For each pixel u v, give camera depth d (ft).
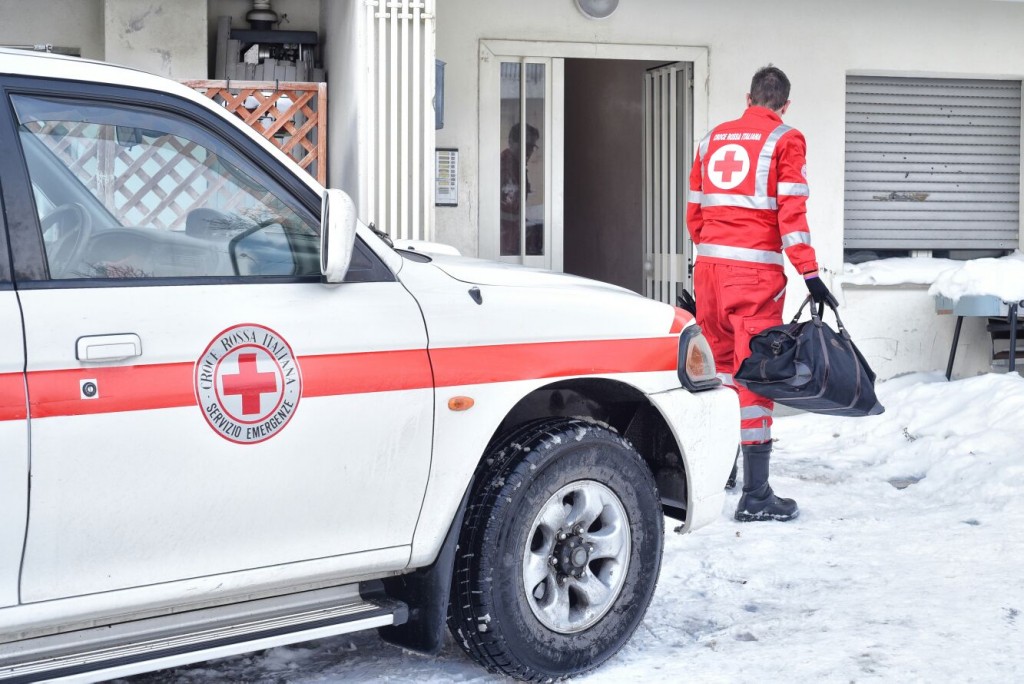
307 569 10.80
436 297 11.60
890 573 16.39
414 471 11.31
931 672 12.42
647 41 30.14
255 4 28.58
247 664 12.92
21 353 9.23
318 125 25.58
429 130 22.84
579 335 12.51
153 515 9.86
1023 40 32.68
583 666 12.42
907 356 32.22
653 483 13.08
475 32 28.91
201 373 10.03
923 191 33.55
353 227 10.35
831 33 31.35
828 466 24.12
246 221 10.66
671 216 31.89
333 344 10.78
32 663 9.55
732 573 16.53
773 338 18.30
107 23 26.37
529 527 11.89
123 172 10.12
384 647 13.58
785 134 19.29
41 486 9.30
